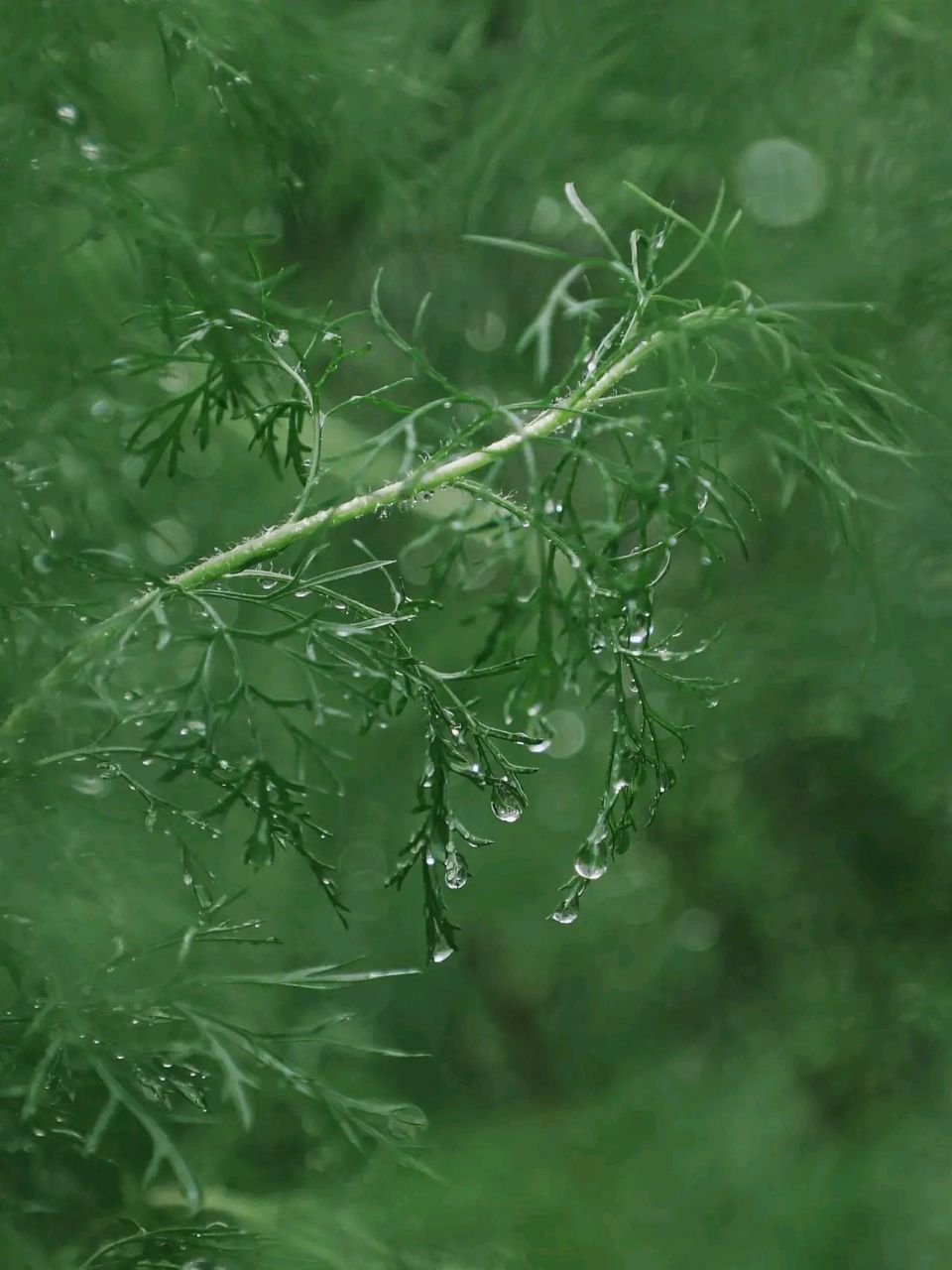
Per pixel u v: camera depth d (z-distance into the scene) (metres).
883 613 0.61
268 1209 0.54
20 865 0.49
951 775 0.64
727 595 0.68
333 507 0.45
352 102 0.57
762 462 0.65
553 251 0.43
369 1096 0.71
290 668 0.72
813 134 0.62
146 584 0.45
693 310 0.45
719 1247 0.71
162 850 0.55
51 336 0.50
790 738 0.69
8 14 0.49
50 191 0.48
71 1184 0.49
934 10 0.60
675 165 0.65
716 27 0.61
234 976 0.47
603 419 0.43
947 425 0.56
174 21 0.51
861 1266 0.71
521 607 0.43
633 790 0.45
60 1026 0.46
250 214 0.64
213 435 0.67
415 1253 0.56
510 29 0.69
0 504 0.48
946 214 0.59
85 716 0.49
